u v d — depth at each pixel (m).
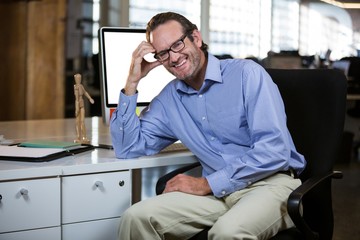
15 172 1.65
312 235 1.74
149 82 2.44
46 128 2.71
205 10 6.95
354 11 7.18
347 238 3.26
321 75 1.97
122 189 1.85
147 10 6.64
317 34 7.41
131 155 1.92
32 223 1.70
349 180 4.86
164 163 1.94
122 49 2.36
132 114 1.92
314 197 1.90
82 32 6.34
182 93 1.96
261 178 1.84
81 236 1.79
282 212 1.78
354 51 7.16
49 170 1.70
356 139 6.53
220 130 1.91
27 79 5.61
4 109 5.63
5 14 5.53
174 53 1.83
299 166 1.92
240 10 7.28
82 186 1.78
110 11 6.44
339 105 1.93
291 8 7.48
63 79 5.70
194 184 1.86
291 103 2.02
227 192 1.83
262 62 5.84
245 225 1.66
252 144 1.88
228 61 1.93
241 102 1.86
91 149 2.06
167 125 2.00
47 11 5.56
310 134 1.97
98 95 6.21
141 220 1.75
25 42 5.55
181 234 1.83
